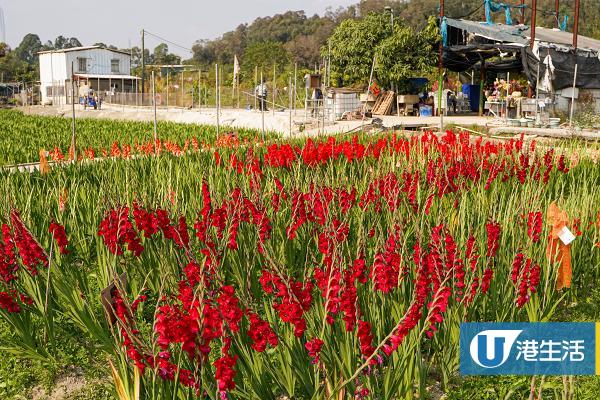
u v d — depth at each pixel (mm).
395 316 5312
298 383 5117
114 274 4805
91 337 6227
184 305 4543
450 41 32156
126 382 4469
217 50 121500
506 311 5910
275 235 7352
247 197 7887
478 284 5883
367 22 34219
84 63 69562
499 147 11609
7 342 6180
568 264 6309
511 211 7645
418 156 11297
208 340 4141
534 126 23594
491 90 34469
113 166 11328
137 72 79062
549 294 6375
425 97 33750
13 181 9836
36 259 6180
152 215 6633
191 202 8727
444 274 5301
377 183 8359
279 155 10930
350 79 35656
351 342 4789
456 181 9719
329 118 30781
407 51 32625
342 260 5176
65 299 6301
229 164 11367
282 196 8344
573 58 26078
